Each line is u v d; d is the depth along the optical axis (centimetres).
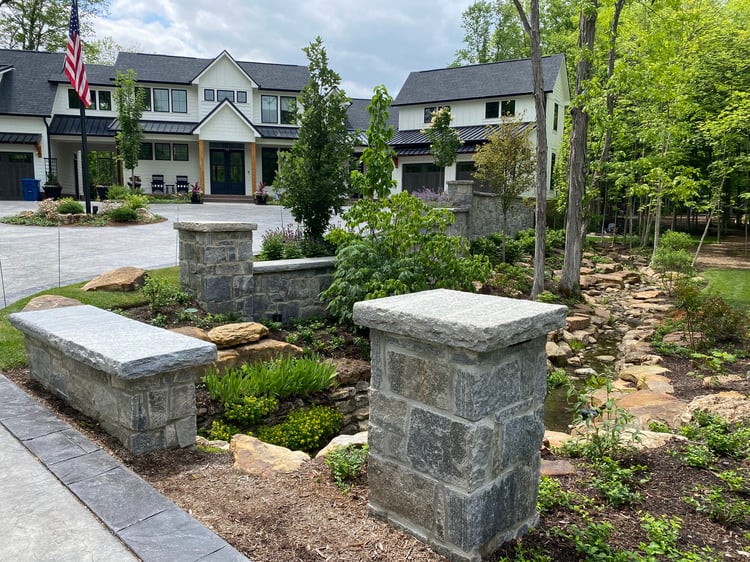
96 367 346
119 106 2383
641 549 249
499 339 213
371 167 830
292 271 796
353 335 780
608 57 1291
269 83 2942
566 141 1841
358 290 737
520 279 1227
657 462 354
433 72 2647
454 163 2167
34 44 3347
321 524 263
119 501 277
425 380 235
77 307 519
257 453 352
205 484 310
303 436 519
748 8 1812
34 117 2436
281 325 769
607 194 2161
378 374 257
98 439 360
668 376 652
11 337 577
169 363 344
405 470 250
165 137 2650
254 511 275
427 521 243
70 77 1598
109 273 805
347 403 638
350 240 789
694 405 479
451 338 217
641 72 1129
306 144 948
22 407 404
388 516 262
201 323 689
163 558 229
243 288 745
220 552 234
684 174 1474
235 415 524
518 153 1422
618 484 306
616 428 364
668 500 304
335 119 942
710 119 1706
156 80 2730
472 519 227
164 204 2386
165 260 1075
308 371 599
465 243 818
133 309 717
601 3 1155
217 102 2834
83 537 246
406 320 234
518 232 1708
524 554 242
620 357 846
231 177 2872
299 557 236
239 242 733
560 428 572
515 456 246
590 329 983
